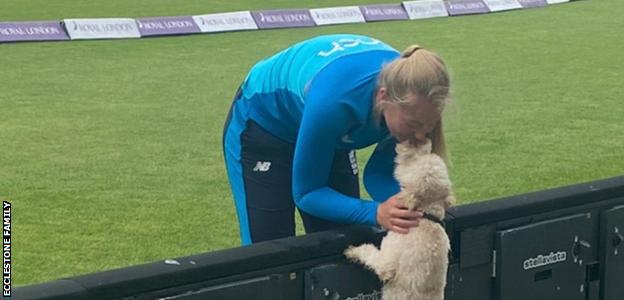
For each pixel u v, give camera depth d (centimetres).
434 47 1353
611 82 1080
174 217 552
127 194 602
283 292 253
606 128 834
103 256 479
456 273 287
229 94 984
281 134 300
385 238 252
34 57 1200
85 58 1208
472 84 1059
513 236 294
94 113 874
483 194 616
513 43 1397
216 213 562
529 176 665
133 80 1060
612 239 324
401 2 1861
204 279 235
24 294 207
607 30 1542
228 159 320
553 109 919
